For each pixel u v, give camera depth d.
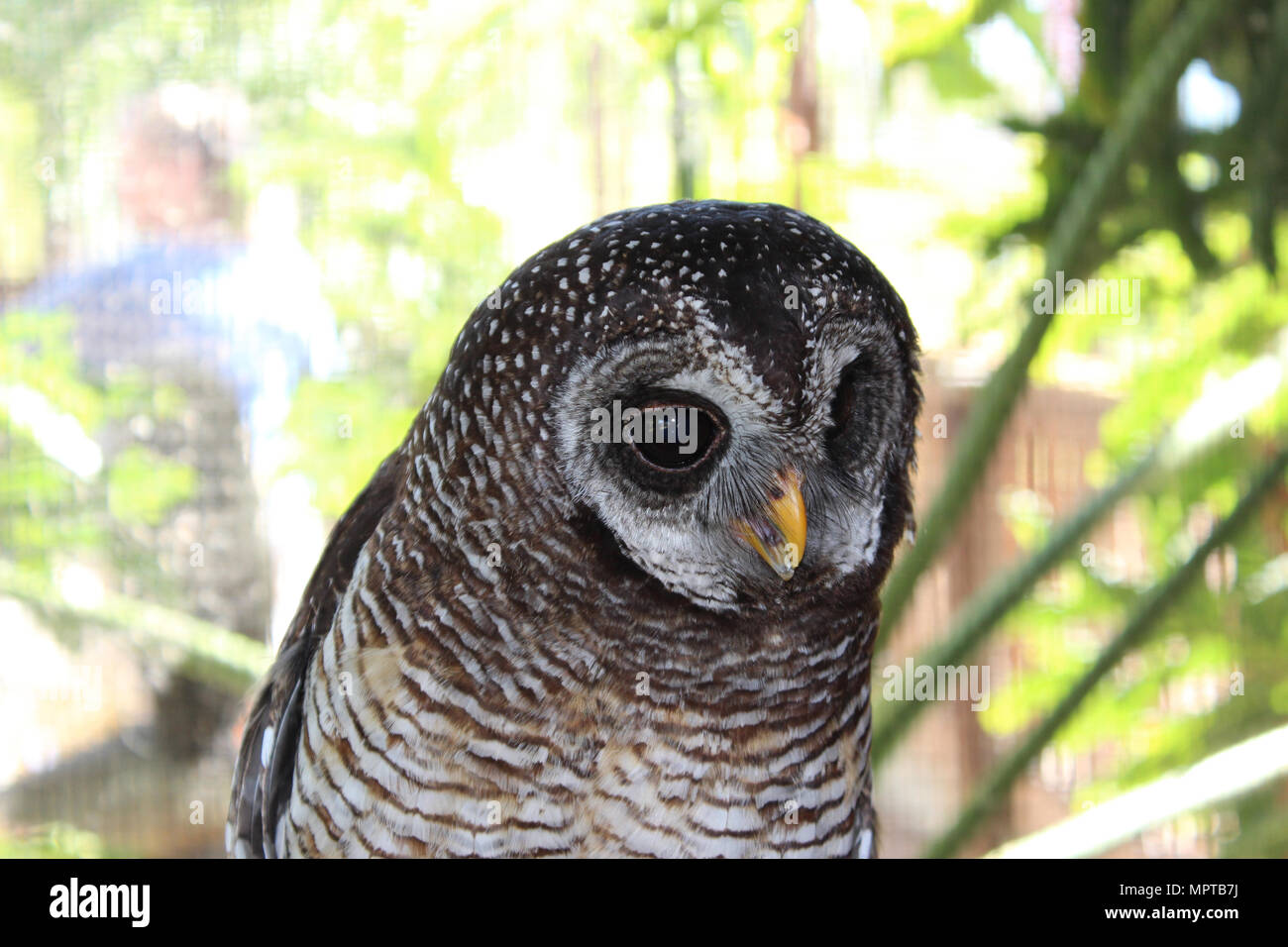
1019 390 1.01
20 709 1.20
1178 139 1.06
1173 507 1.29
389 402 1.23
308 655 0.86
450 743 0.82
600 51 1.14
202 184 1.21
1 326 1.15
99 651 1.20
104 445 1.18
